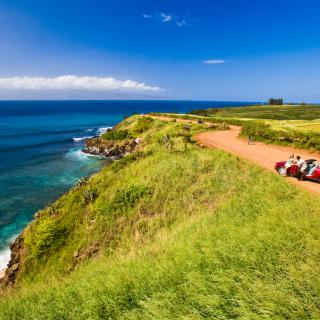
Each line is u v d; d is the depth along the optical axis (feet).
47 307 31.32
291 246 29.25
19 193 122.62
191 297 23.85
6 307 34.78
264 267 26.23
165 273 29.84
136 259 39.83
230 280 24.70
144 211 63.00
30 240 64.39
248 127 120.06
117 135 202.80
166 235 50.34
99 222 62.95
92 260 53.06
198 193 62.59
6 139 276.62
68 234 63.31
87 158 188.75
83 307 28.55
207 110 498.28
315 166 58.59
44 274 55.21
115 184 76.13
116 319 24.99
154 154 91.09
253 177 61.41
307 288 22.12
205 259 30.48
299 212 39.14
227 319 20.11
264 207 44.52
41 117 588.91
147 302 24.81
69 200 73.26
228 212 47.83
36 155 199.31
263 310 19.51
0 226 92.79
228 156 78.59
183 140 100.68
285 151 90.68
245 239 32.99
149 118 215.92
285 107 544.62
